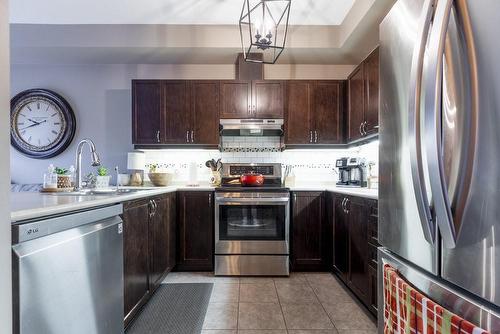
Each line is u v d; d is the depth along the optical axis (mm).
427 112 862
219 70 3742
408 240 1097
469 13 773
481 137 743
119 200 1650
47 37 3205
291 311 2207
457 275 839
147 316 2133
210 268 3133
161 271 2586
